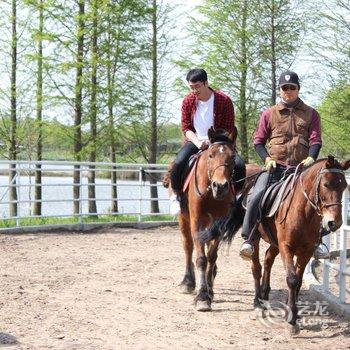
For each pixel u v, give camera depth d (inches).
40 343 243.3
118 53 822.5
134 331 264.5
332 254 338.3
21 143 884.6
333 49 814.5
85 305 309.4
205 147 315.3
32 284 357.4
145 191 1240.2
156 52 893.8
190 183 316.5
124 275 392.8
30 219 652.1
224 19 858.1
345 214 322.3
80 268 414.3
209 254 314.3
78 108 832.3
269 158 289.3
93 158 853.2
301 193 257.6
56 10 808.9
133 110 846.5
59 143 871.7
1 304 305.9
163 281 375.9
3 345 239.5
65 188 1358.3
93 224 633.0
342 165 246.4
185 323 279.9
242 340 255.1
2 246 503.8
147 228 660.7
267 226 284.4
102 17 807.1
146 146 954.1
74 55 816.9
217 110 323.6
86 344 243.6
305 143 287.4
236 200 311.0
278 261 461.4
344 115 815.1
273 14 851.4
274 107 293.7
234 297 336.8
